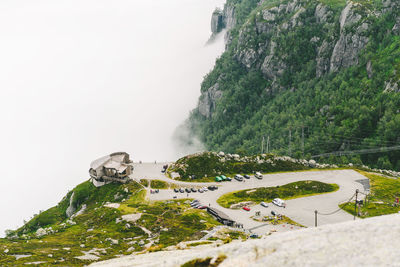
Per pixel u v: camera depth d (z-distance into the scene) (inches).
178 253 1222.3
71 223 4431.6
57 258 2576.3
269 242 675.4
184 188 5457.7
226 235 3218.5
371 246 586.2
